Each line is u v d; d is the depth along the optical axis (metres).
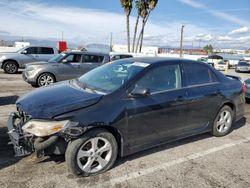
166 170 3.84
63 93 3.85
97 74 4.60
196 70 4.84
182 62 4.67
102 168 3.65
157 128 4.14
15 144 3.42
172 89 4.33
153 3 30.92
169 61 4.51
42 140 3.27
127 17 31.70
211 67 5.19
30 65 10.17
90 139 3.48
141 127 3.93
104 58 11.25
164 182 3.52
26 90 9.65
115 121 3.60
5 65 14.94
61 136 3.29
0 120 5.74
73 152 3.38
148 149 4.52
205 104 4.80
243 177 3.73
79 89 4.06
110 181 3.48
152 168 3.88
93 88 4.05
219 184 3.53
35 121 3.30
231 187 3.47
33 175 3.52
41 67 10.01
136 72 4.08
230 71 32.62
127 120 3.74
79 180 3.46
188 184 3.49
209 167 3.99
